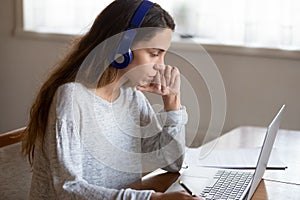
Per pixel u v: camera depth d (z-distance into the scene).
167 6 3.71
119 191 1.34
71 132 1.41
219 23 3.64
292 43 3.47
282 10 3.46
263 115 3.59
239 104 3.64
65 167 1.38
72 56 1.52
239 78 3.61
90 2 4.02
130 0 1.48
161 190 1.67
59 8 4.13
